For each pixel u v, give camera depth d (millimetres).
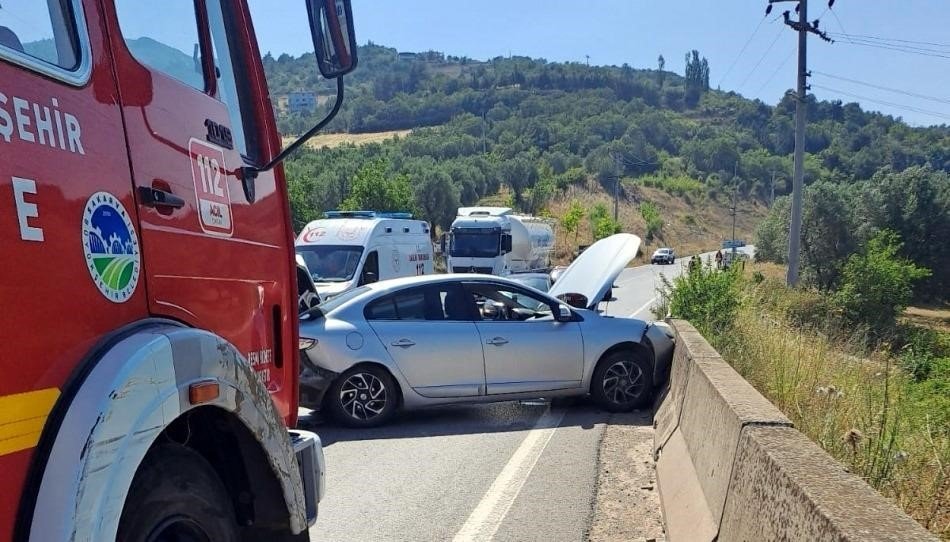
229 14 3531
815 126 148500
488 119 182750
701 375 5344
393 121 178750
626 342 8914
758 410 3902
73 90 2260
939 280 47156
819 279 43688
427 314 8492
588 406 9250
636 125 182000
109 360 2146
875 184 50938
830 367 8969
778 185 159625
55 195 2090
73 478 1961
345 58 3068
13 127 1983
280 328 3574
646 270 60906
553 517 5500
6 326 1885
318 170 61750
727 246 88938
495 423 8398
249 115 3566
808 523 2582
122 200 2404
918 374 9758
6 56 2008
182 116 2859
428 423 8406
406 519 5477
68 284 2104
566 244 79125
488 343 8469
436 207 64750
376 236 17328
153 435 2234
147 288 2498
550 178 112812
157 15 2844
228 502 2812
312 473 3338
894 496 4734
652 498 5867
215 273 2967
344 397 8125
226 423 2805
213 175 3041
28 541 1898
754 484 3289
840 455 5215
